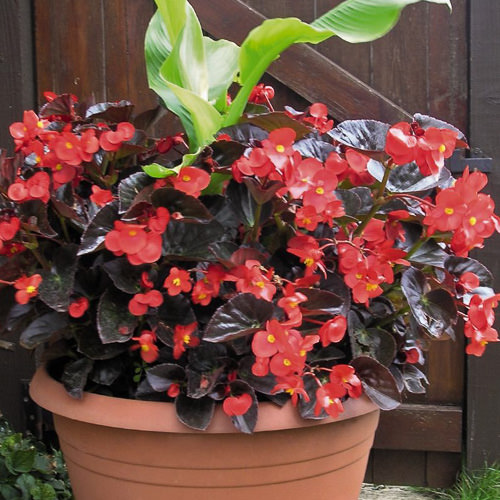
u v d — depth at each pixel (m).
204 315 1.29
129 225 1.12
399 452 2.17
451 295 1.19
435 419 2.11
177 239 1.24
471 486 2.08
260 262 1.20
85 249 1.17
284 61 2.07
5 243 1.28
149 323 1.22
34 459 1.79
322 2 2.05
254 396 1.14
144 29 2.11
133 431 1.17
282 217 1.28
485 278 1.30
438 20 2.05
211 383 1.16
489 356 2.07
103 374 1.29
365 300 1.18
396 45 2.06
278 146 1.13
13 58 2.07
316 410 1.12
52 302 1.19
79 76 2.12
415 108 2.07
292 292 1.14
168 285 1.15
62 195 1.31
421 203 1.28
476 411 2.09
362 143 1.31
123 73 2.12
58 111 1.42
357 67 2.08
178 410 1.15
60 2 2.11
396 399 1.20
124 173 1.40
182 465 1.17
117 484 1.22
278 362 1.08
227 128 1.32
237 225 1.31
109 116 1.41
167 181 1.22
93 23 2.11
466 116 2.06
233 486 1.18
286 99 2.09
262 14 2.07
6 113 2.08
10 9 2.06
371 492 2.15
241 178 1.16
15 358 2.14
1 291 1.33
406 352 1.37
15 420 2.15
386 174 1.21
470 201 1.15
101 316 1.20
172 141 1.45
